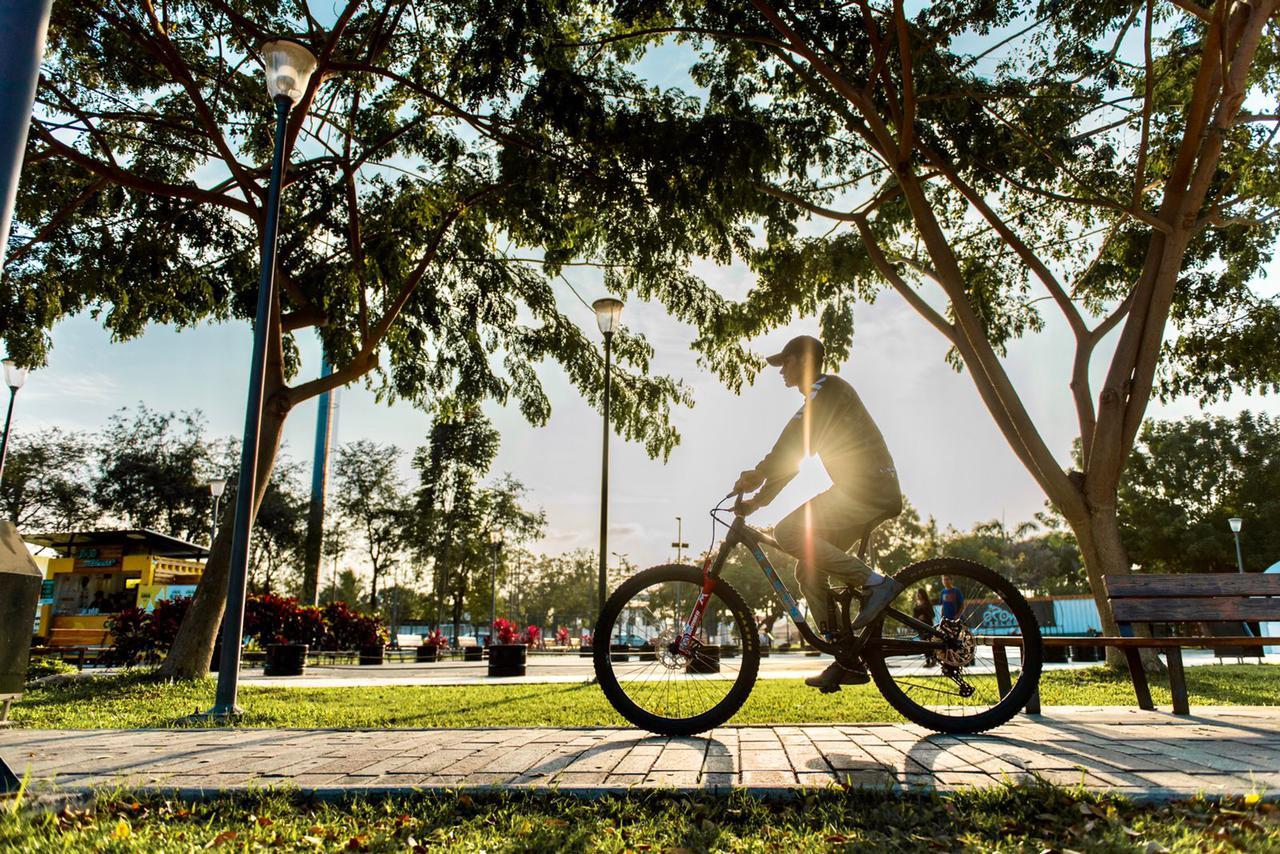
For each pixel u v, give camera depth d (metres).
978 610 4.27
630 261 12.16
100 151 12.82
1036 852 2.38
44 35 2.89
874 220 13.34
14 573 5.77
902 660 4.21
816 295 13.60
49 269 12.88
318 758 3.71
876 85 11.33
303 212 13.77
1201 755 3.52
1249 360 13.13
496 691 10.60
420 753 3.79
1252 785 2.94
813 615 4.10
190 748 4.07
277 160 7.61
